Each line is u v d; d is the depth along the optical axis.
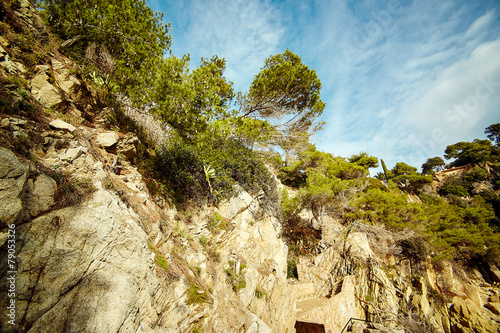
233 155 14.57
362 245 21.28
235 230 12.20
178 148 10.98
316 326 14.34
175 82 8.42
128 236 5.23
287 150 23.44
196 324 6.84
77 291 3.83
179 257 7.90
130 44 9.20
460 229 26.98
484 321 17.95
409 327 16.19
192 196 11.01
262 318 10.12
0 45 5.65
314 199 22.08
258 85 18.05
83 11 8.30
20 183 3.59
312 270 20.00
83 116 7.57
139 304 4.83
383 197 24.14
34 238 3.62
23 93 5.28
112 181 6.35
